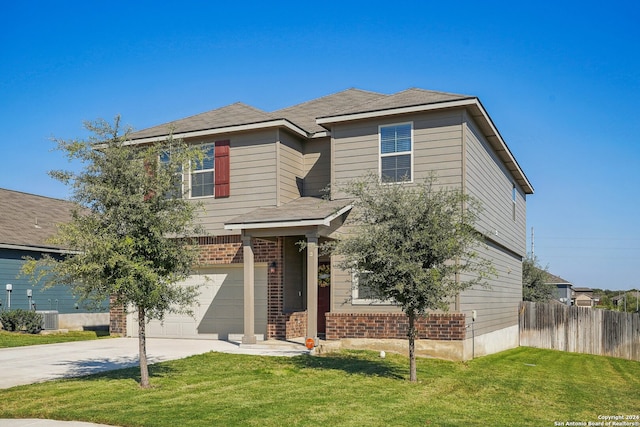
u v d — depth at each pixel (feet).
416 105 52.90
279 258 58.44
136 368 41.73
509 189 78.79
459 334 50.42
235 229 53.42
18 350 51.72
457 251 37.76
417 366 46.01
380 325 53.01
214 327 62.13
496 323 67.82
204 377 38.45
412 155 53.88
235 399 31.94
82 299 35.81
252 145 60.23
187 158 36.32
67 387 34.40
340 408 30.53
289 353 49.73
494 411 32.19
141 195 34.53
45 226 83.76
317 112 69.92
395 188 39.45
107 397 31.91
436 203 38.04
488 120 56.39
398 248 37.70
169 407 29.71
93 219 34.04
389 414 29.71
